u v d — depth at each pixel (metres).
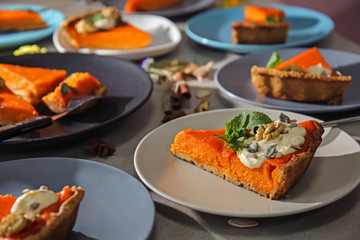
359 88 0.55
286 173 0.35
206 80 0.62
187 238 0.34
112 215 0.34
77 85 0.52
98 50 0.67
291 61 0.55
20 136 0.46
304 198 0.36
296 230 0.34
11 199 0.33
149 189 0.40
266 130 0.39
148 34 0.72
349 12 1.71
